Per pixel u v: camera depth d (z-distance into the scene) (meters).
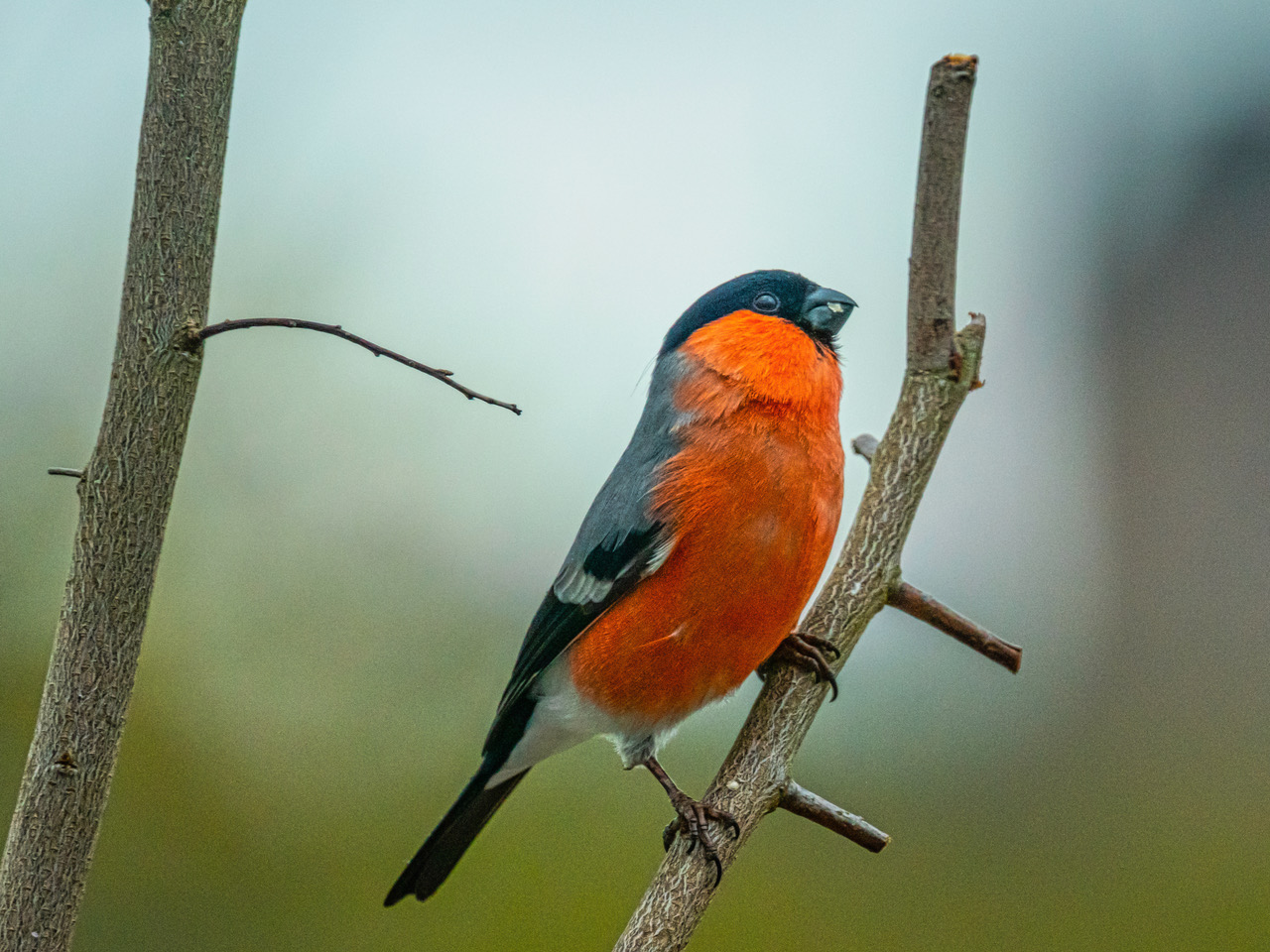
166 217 5.34
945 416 7.52
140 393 5.32
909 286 7.41
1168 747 14.54
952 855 12.49
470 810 9.09
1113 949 11.38
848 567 7.63
